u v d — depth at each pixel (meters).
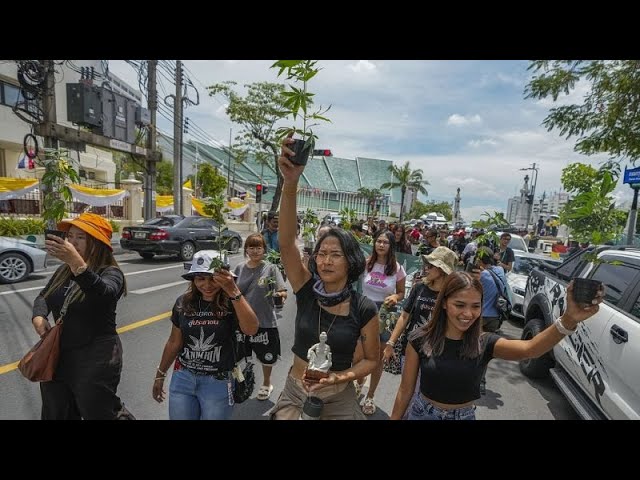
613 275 3.39
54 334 2.12
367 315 2.00
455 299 1.99
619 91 4.50
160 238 11.48
